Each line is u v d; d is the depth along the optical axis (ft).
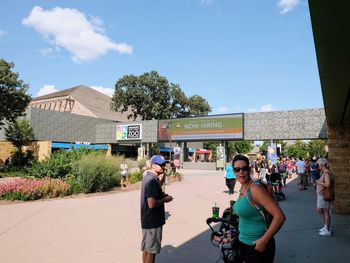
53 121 146.30
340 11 10.40
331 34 12.01
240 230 10.22
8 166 110.52
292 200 41.75
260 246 9.07
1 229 24.82
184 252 19.04
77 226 25.93
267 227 9.79
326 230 22.94
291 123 111.65
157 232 13.98
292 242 21.08
